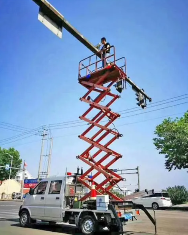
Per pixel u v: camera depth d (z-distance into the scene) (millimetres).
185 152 23141
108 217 8117
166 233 9117
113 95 9891
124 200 8836
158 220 13281
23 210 10734
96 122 9820
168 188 32062
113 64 9227
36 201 10305
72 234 8781
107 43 9797
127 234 8828
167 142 23953
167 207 23469
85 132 9898
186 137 22594
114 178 9117
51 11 5375
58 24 5695
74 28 6121
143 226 10977
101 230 9289
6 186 72250
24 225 10508
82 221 8555
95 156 9695
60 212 9273
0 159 60031
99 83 9938
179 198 30203
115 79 9891
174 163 24500
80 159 9531
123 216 8203
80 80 10469
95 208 8680
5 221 12484
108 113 9812
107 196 8328
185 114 24875
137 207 9016
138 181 30109
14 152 64188
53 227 10578
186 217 14836
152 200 23344
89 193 9375
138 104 10914
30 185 47938
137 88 10680
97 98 9852
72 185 9930
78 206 9047
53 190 10008
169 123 24703
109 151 9258
